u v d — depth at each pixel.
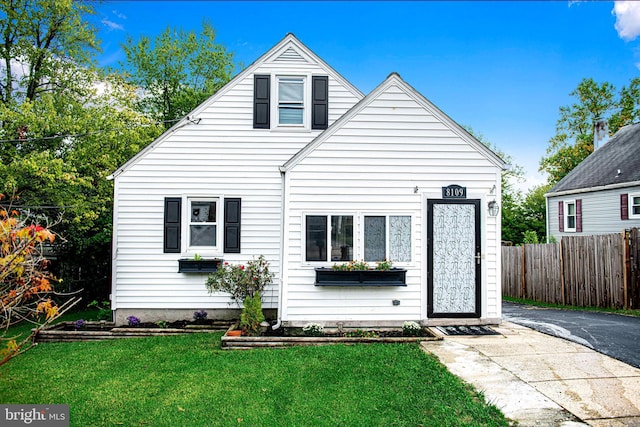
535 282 12.63
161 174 8.62
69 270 11.40
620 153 18.30
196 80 22.27
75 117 10.62
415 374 4.79
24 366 5.62
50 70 11.20
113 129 10.42
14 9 10.62
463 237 7.41
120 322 8.40
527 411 3.78
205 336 7.28
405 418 3.72
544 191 27.23
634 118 25.84
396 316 7.28
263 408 4.01
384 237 7.41
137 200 8.55
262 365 5.29
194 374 5.07
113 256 8.45
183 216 8.58
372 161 7.43
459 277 7.37
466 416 3.73
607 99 26.95
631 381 4.50
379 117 7.47
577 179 19.17
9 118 8.71
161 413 3.97
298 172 7.38
